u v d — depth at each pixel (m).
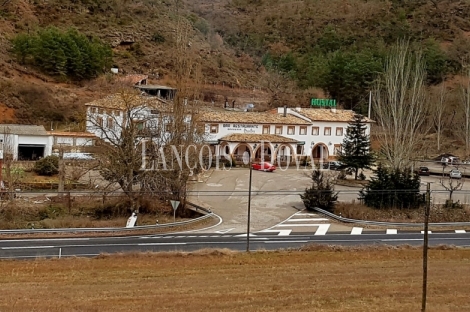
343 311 21.44
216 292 23.78
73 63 97.44
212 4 175.75
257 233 38.38
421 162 70.00
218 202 47.25
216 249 32.03
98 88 91.19
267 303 22.31
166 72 108.50
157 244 34.31
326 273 27.66
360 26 138.12
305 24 146.62
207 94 98.62
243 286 24.89
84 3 125.06
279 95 102.25
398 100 62.41
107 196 44.19
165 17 136.62
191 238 36.34
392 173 47.06
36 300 22.02
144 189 42.22
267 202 47.72
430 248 34.47
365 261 30.67
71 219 39.03
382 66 98.50
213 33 143.62
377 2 149.12
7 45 98.50
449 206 45.31
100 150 43.88
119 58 110.06
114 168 41.19
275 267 28.69
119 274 26.58
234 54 130.75
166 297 22.88
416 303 22.81
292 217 43.38
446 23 138.12
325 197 44.97
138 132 42.47
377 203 44.91
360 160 56.75
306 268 28.62
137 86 84.25
